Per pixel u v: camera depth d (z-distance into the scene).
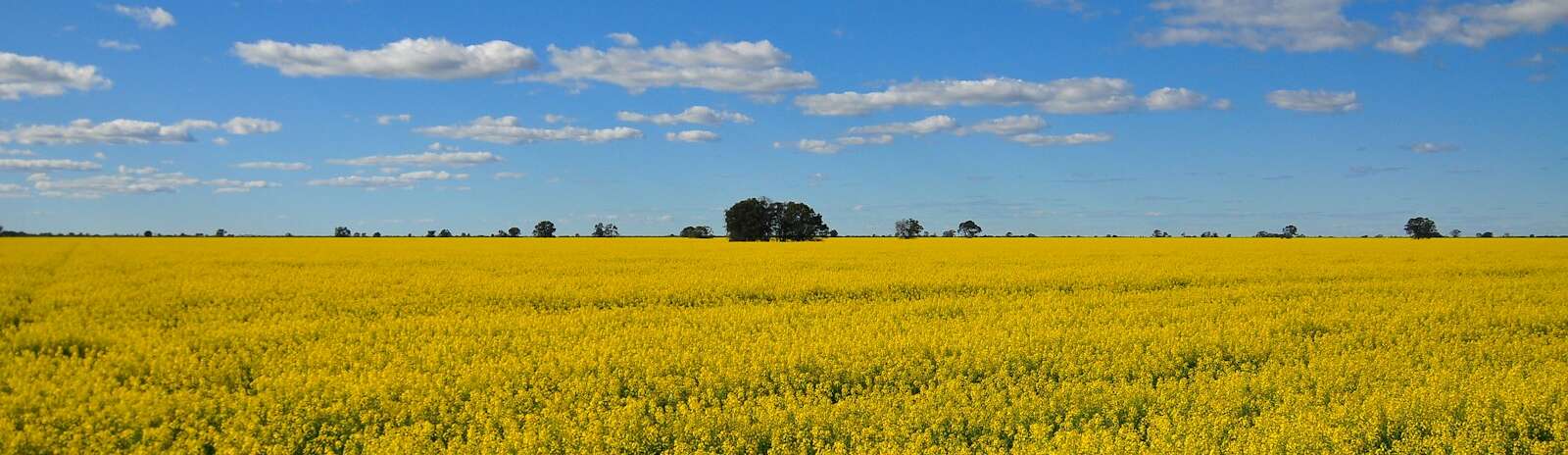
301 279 26.91
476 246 60.44
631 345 13.72
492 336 15.59
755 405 9.87
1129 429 8.83
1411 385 10.20
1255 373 12.08
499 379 11.04
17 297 21.91
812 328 16.12
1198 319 17.78
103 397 9.93
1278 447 7.96
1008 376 11.55
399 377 11.09
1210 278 28.27
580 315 18.50
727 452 8.22
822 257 42.19
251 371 12.22
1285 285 25.38
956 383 10.54
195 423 9.13
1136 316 18.11
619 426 8.73
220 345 14.46
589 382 10.80
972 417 8.99
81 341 14.77
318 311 19.38
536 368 12.07
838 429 8.73
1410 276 29.86
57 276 28.62
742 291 23.56
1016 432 8.90
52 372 12.03
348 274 29.84
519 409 9.95
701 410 9.59
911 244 67.31
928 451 7.97
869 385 11.15
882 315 18.39
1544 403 9.21
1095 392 10.04
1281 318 17.58
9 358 13.27
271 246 58.84
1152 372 12.04
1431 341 14.47
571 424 8.91
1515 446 8.38
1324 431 8.33
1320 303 20.75
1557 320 17.55
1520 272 31.83
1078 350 13.12
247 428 9.01
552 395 10.46
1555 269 33.03
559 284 25.16
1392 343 14.96
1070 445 7.93
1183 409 9.49
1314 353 13.27
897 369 11.84
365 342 14.83
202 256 42.62
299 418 9.25
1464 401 9.48
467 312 19.66
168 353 13.07
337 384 10.66
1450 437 8.37
